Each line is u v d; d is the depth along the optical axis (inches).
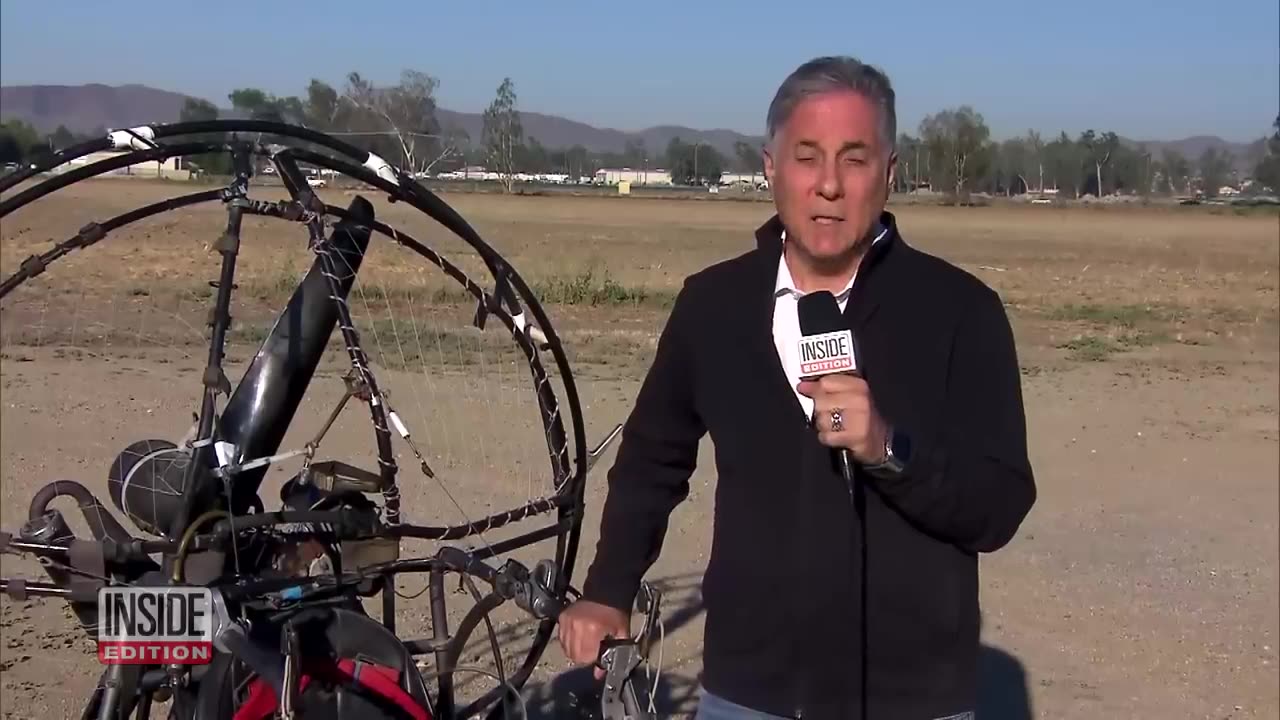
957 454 92.4
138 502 125.1
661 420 110.6
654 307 746.8
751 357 102.7
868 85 98.0
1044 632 241.8
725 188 4293.8
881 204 99.0
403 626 224.2
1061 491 343.0
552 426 142.3
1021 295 912.3
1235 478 361.4
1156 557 288.4
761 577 102.5
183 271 729.6
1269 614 253.6
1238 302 893.2
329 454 329.7
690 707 199.3
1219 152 5167.3
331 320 130.3
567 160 4997.5
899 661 100.3
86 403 386.6
